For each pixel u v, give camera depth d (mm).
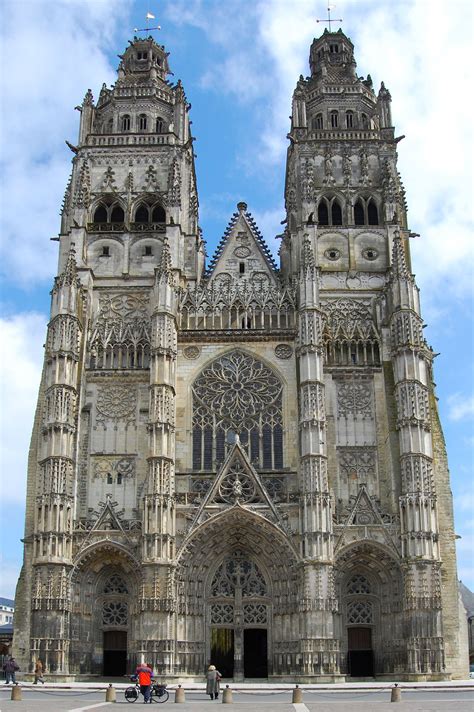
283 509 76500
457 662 74312
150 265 89125
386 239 90062
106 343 84250
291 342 84500
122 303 87625
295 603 73938
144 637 70750
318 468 75375
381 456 80250
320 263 88750
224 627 75625
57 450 75812
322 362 80188
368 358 83938
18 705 46812
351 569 76188
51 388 78250
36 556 73000
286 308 85625
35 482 80438
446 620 75500
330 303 86875
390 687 62781
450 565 77562
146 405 82188
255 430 81750
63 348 79375
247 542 76875
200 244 97812
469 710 42594
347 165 94312
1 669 92500
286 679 72250
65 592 72625
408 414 77500
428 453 76750
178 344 84688
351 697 55906
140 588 73062
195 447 81438
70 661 72188
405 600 72688
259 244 90500
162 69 106312
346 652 74312
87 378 83188
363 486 77750
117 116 99500
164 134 95750
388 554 74562
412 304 81375
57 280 82688
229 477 77688
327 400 82188
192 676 72312
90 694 59094
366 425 81500
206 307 85938
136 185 93875
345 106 100000
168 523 74312
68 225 91812
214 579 76812
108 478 79750
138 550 74688
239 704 49031
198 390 83250
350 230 90438
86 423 81438
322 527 73562
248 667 75500
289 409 82062
